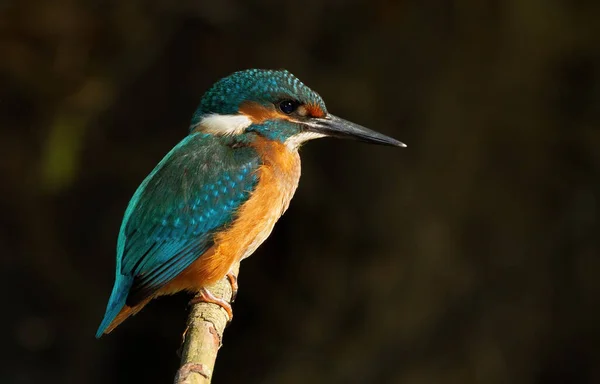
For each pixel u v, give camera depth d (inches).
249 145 301.6
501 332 517.3
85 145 574.9
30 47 576.4
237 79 307.3
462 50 524.7
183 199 291.3
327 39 551.8
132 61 573.9
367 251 540.7
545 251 520.7
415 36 533.3
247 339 569.3
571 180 523.5
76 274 594.6
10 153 585.3
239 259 302.4
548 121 523.8
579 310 518.9
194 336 258.2
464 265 520.7
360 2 543.8
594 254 519.2
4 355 584.1
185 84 569.3
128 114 576.4
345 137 311.0
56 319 596.4
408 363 519.8
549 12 519.8
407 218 526.9
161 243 289.1
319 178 542.9
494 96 521.7
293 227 558.9
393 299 528.4
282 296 564.1
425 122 526.6
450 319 519.8
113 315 279.4
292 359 548.1
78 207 589.6
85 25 573.6
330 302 545.3
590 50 524.4
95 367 594.2
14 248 594.2
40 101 582.6
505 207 521.0
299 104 307.1
